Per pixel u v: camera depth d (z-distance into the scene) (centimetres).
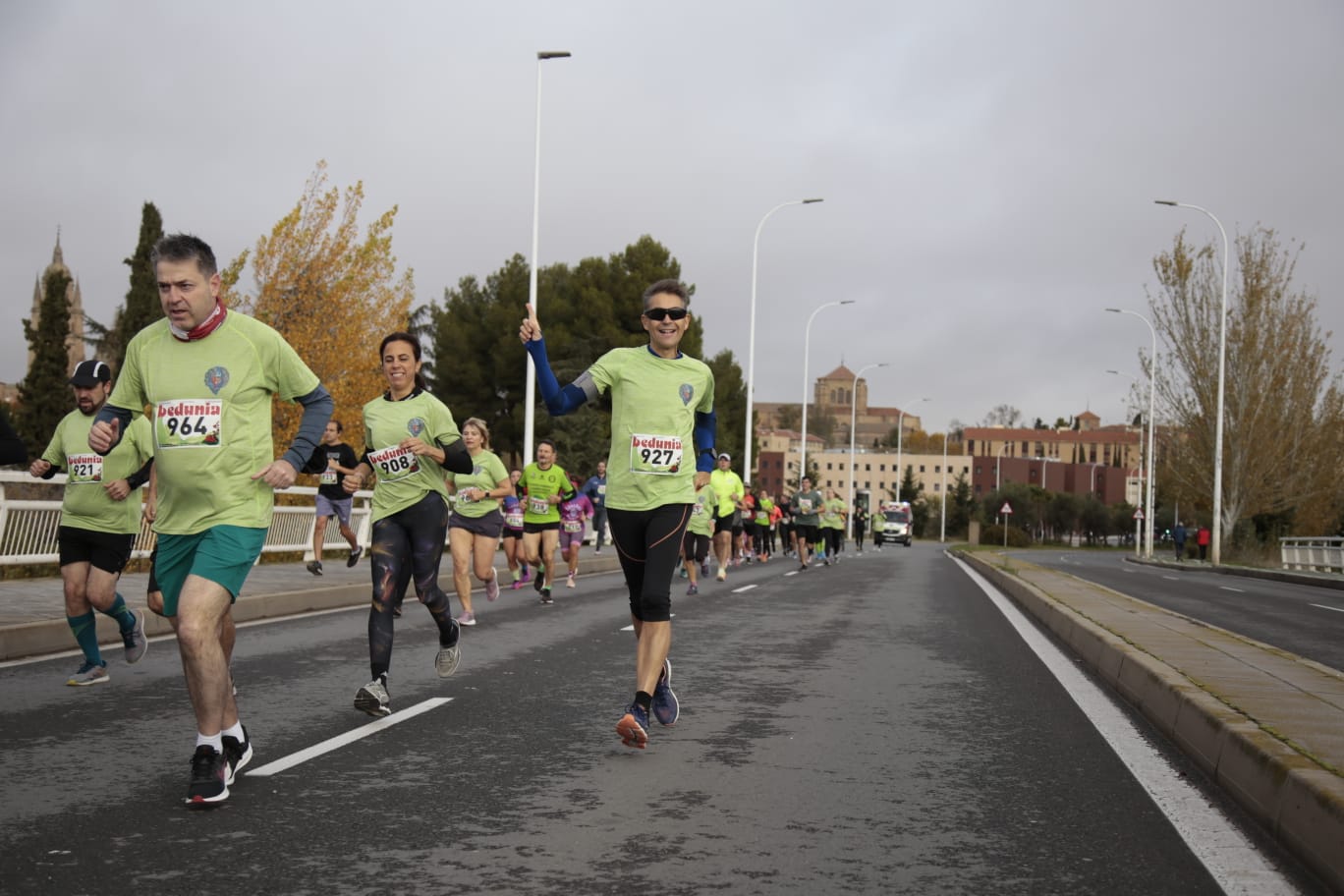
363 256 3688
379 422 819
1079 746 700
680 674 966
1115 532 12388
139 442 825
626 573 698
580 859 464
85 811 516
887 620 1476
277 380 563
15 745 642
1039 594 1666
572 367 5325
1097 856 479
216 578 527
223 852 463
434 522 828
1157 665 843
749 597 1822
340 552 2392
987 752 679
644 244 5594
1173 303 5300
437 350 5869
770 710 800
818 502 2778
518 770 610
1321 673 820
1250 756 561
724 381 6072
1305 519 5616
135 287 5284
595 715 766
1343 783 478
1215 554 4747
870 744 695
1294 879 450
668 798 561
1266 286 5194
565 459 5250
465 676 927
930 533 13162
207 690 523
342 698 813
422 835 492
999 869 460
